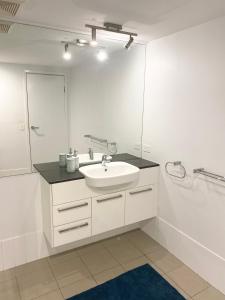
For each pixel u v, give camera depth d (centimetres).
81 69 237
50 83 226
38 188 229
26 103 219
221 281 201
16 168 219
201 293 200
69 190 205
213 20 185
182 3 157
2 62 202
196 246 221
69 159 220
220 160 192
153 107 255
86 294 199
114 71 251
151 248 261
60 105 235
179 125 226
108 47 244
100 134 261
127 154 282
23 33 203
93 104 251
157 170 256
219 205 197
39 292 201
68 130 243
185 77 214
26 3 157
